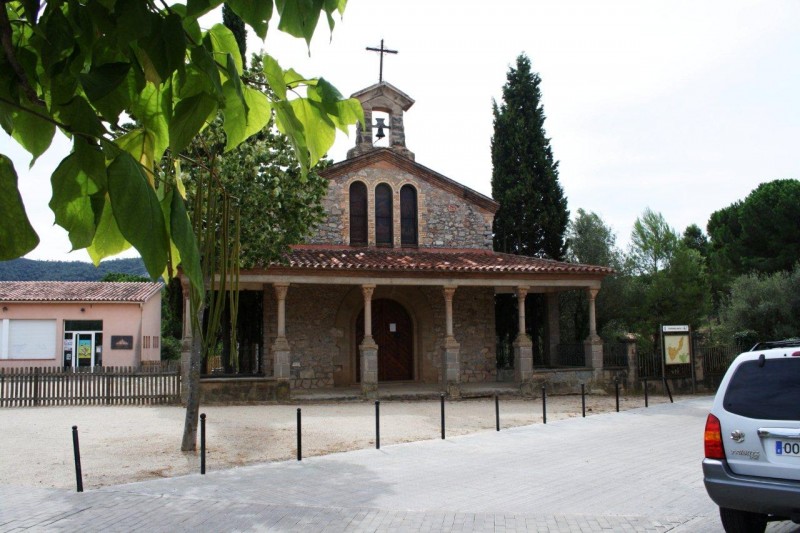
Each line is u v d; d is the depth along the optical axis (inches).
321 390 856.3
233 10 63.0
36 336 1294.3
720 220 1664.6
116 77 58.9
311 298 893.8
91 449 480.1
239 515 297.6
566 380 897.5
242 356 907.4
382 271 826.2
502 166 1187.9
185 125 67.2
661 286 1061.1
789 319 993.5
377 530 274.5
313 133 83.6
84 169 59.4
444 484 361.4
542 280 900.6
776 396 231.9
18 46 70.4
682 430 565.3
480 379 960.9
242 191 554.9
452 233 976.3
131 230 51.9
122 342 1328.7
